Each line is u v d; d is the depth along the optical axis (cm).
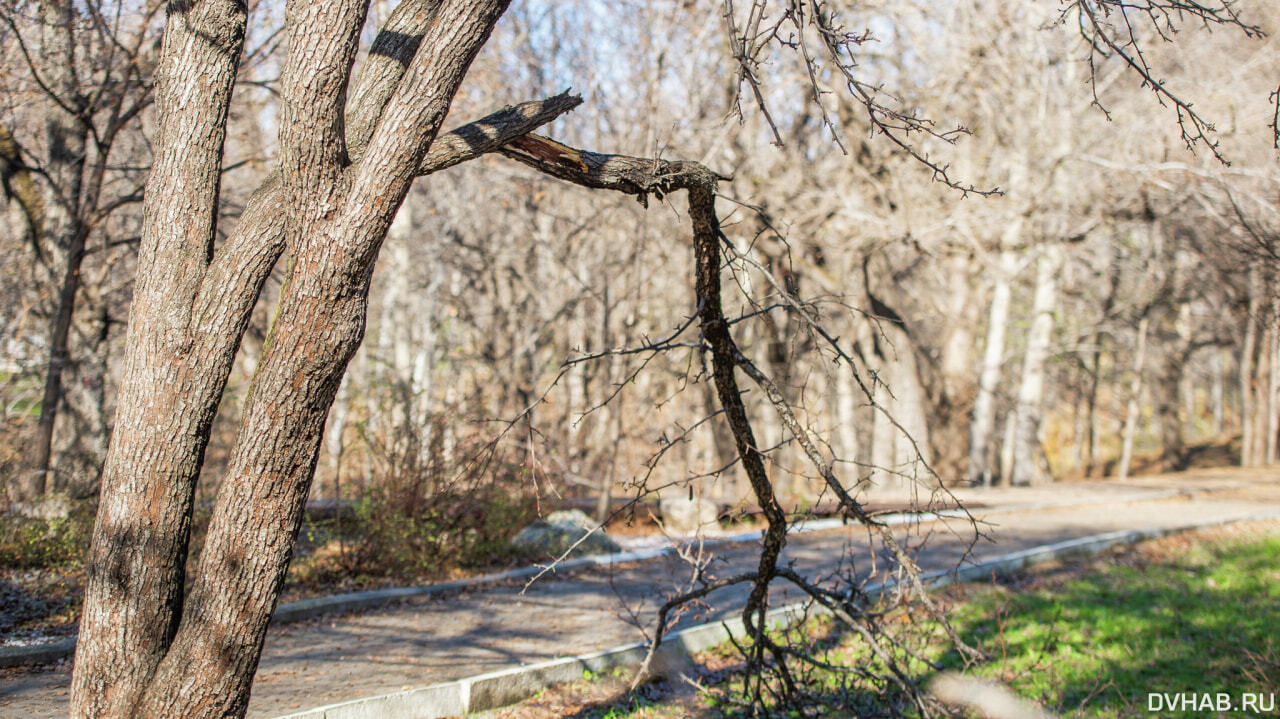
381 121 345
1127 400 3988
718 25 1485
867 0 1564
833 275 1845
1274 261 1329
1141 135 1630
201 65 380
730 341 515
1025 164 1744
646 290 2041
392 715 576
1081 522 1652
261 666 694
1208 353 4441
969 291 2320
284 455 345
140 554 356
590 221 1836
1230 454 3972
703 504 1421
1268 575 1211
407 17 406
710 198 472
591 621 873
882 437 2181
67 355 1238
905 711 680
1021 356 2981
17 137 1364
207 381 368
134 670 353
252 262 375
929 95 1708
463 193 2406
